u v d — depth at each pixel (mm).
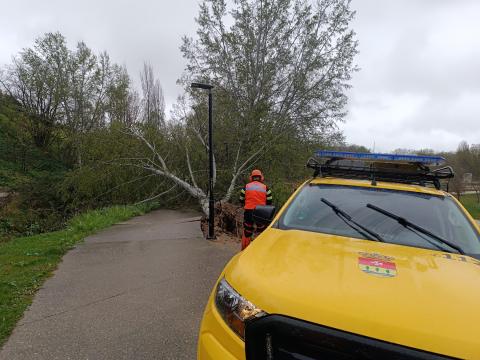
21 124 30500
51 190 18297
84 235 9219
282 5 15758
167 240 8562
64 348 3383
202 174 15867
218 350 1900
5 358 3199
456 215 3021
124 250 7465
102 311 4242
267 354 1740
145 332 3721
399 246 2562
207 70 16172
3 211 16203
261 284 1938
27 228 14617
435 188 3600
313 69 15844
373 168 3740
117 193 15430
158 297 4719
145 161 15719
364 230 2771
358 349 1581
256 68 16156
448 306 1728
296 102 16297
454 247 2598
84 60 28375
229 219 9758
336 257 2234
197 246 7867
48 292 4863
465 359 1494
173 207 16469
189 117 15594
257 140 14992
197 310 4301
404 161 3650
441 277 2029
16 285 5074
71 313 4172
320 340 1641
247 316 1829
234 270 2193
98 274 5730
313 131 16219
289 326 1701
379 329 1604
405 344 1552
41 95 29312
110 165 14664
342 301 1747
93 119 28172
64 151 29938
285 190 13258
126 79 29781
